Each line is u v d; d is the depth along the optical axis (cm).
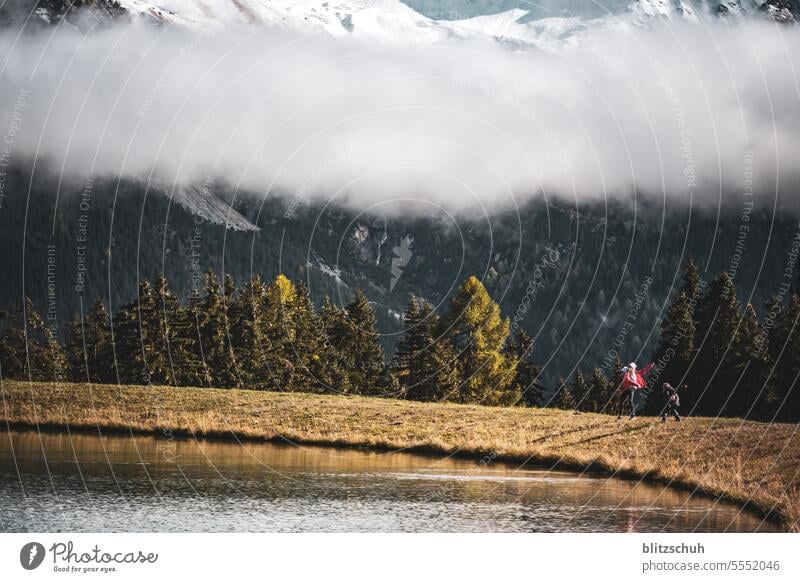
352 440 4612
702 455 3556
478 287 7819
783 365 6669
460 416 5247
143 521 2430
